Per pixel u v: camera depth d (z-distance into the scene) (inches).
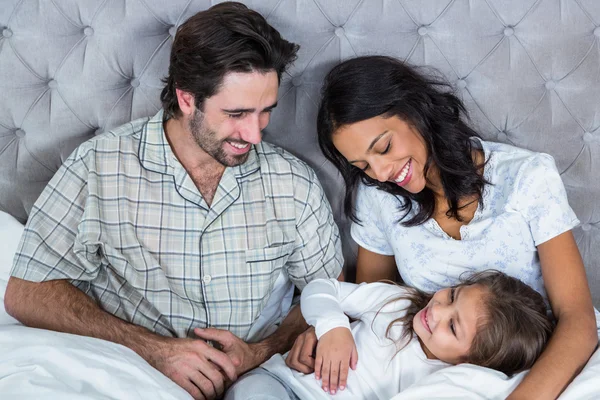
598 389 39.8
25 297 46.2
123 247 47.9
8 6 53.9
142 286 48.1
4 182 56.5
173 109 48.1
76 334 45.1
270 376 45.4
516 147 50.5
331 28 53.9
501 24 53.4
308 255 52.4
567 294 45.5
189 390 45.7
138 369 40.2
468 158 48.8
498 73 53.8
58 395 35.7
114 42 53.7
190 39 43.8
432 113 47.4
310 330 49.4
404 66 47.9
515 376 42.7
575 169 55.0
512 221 47.8
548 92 54.2
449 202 49.3
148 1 53.1
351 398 45.4
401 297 50.4
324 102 47.9
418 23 53.6
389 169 46.6
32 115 55.0
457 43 53.6
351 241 58.6
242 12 44.6
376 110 45.6
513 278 47.1
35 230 46.9
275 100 45.4
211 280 49.3
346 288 52.1
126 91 55.1
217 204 49.1
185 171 48.7
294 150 56.0
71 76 54.3
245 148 47.2
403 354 47.2
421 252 50.4
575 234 56.7
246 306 50.1
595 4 52.6
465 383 42.1
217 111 44.6
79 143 56.0
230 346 47.8
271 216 50.5
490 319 44.9
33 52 54.2
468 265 49.1
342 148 47.6
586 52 53.1
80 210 47.6
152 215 48.5
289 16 53.3
